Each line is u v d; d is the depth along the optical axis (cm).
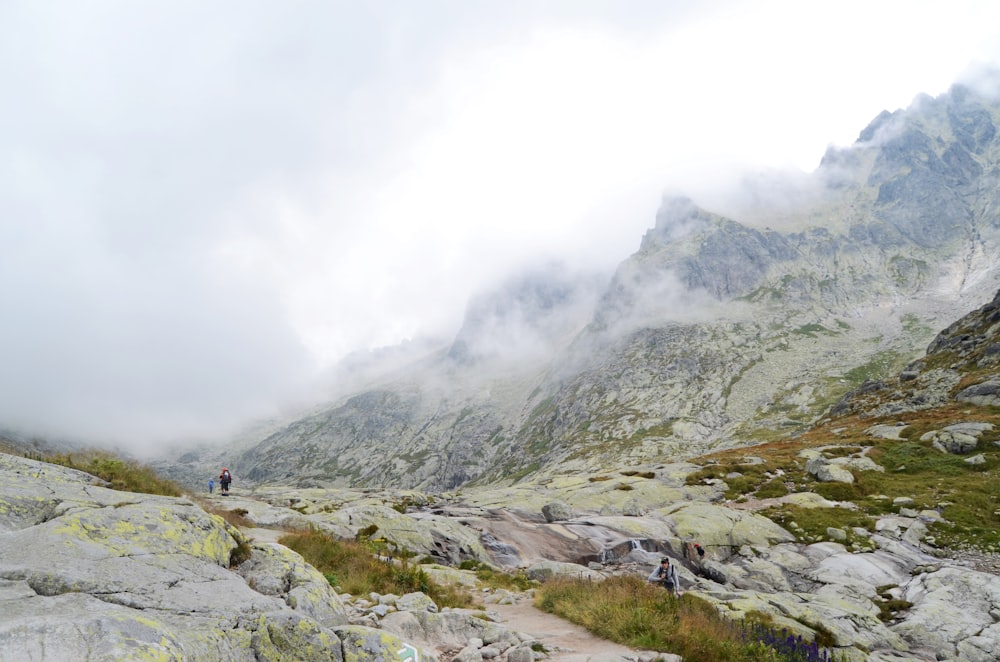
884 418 8281
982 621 2623
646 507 5269
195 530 1059
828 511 4853
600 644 1457
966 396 7606
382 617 1314
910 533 4172
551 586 2158
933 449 6053
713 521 4428
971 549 3872
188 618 729
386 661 841
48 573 720
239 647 723
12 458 1388
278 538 2259
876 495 5159
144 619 628
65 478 1377
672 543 3966
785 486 5797
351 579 1792
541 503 5281
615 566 3428
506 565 3372
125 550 880
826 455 6550
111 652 548
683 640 1442
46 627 553
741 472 6394
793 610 2442
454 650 1283
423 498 5947
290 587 1091
